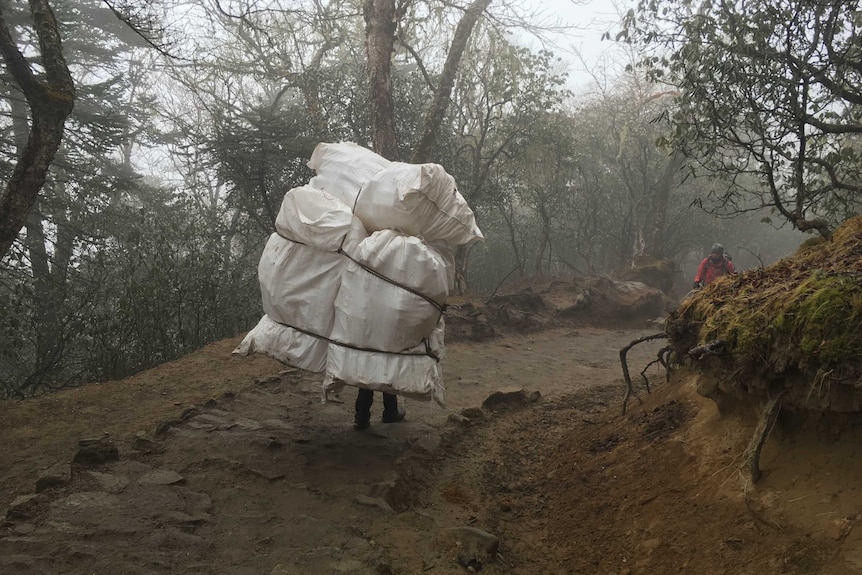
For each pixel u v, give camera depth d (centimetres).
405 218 416
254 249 1708
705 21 662
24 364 1237
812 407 309
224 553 336
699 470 375
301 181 1611
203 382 686
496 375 852
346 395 666
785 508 300
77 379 1169
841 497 284
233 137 1531
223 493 410
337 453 488
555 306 1417
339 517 384
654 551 326
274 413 593
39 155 803
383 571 325
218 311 1175
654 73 778
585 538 374
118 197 1738
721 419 407
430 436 543
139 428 535
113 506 374
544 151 1742
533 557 372
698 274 1056
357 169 450
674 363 482
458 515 419
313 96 1556
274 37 1606
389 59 1346
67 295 1188
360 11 1592
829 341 292
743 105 645
